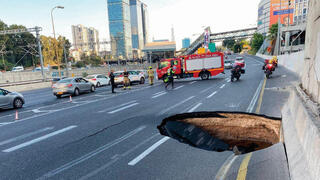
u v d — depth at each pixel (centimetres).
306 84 456
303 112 341
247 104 775
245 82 1489
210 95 1059
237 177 296
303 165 260
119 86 2059
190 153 396
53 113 859
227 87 1314
